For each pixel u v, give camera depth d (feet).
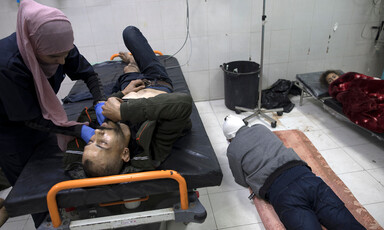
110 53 9.71
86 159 3.67
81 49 9.55
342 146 7.58
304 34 10.06
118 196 3.92
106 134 3.84
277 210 4.91
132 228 4.49
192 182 4.05
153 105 3.79
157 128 4.06
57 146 4.71
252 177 5.52
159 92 5.40
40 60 3.67
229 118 6.09
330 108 8.45
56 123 3.95
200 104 10.78
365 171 6.57
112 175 3.79
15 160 4.37
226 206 5.90
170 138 4.11
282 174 5.04
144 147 3.91
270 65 10.52
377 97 7.54
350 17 9.94
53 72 4.10
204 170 4.04
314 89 9.09
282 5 9.48
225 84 9.89
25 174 4.08
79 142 4.18
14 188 3.83
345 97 7.72
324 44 10.32
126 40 6.64
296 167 5.04
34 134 4.56
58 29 3.29
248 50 10.17
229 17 9.51
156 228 4.61
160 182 3.91
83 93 7.18
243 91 9.55
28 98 3.59
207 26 9.59
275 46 10.18
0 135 4.05
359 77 8.27
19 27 3.36
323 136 8.11
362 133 8.08
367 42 10.45
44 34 3.22
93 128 4.51
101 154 3.69
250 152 5.53
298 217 4.47
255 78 9.44
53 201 3.60
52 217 3.72
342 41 10.34
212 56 10.16
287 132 8.32
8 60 3.34
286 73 10.75
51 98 3.92
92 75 5.25
